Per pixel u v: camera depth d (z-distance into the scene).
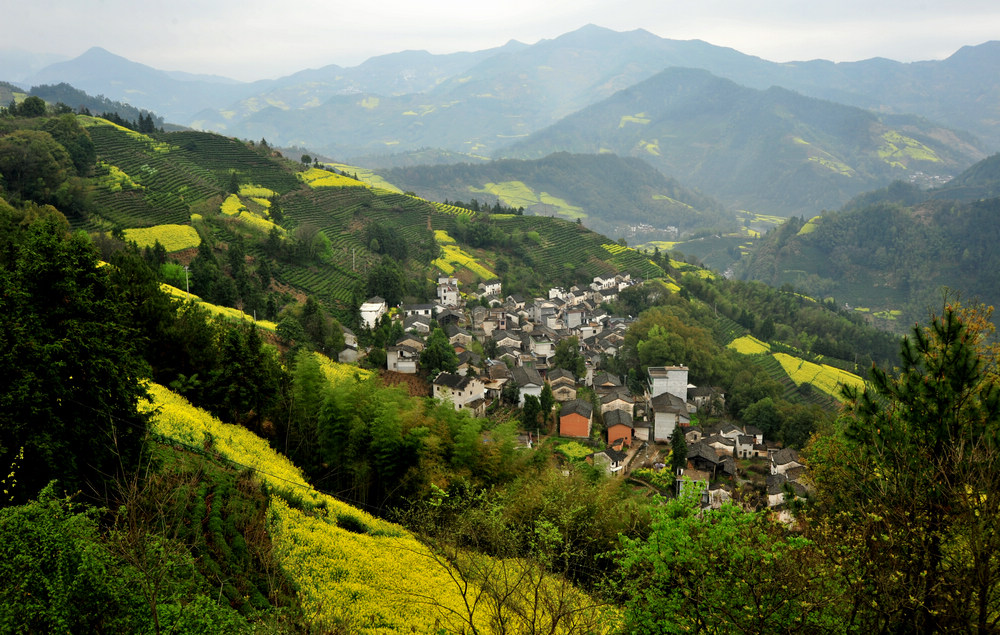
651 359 114.25
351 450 45.84
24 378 25.64
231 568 27.03
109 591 18.23
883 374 21.02
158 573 18.66
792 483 68.94
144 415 33.00
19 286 27.89
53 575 17.78
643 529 36.59
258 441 48.69
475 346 114.25
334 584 30.09
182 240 118.75
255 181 181.62
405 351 94.25
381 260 149.75
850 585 17.47
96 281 30.92
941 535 16.48
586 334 144.00
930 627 16.81
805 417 91.69
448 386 82.88
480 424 50.62
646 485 72.69
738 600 18.22
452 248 184.00
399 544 37.19
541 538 22.53
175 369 52.09
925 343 19.97
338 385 51.69
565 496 34.88
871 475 20.05
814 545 19.30
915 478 18.11
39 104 161.50
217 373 50.44
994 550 14.87
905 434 19.38
